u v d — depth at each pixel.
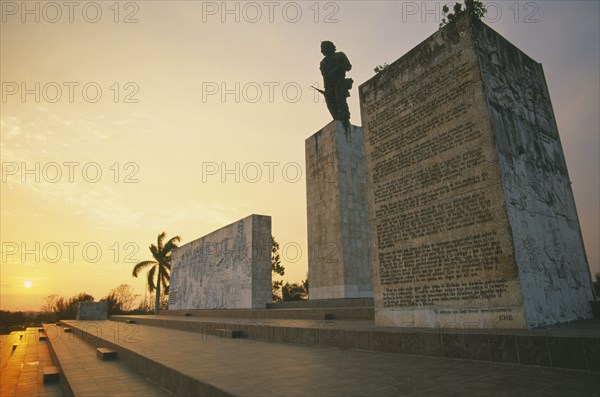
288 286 40.94
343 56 21.41
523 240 7.75
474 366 6.30
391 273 9.86
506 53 9.42
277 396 4.86
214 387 5.44
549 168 9.36
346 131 19.91
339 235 18.48
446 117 9.08
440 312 8.57
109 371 9.36
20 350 17.84
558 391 4.71
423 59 9.84
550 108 10.25
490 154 8.09
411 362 6.89
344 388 5.20
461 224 8.43
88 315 34.94
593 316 8.79
